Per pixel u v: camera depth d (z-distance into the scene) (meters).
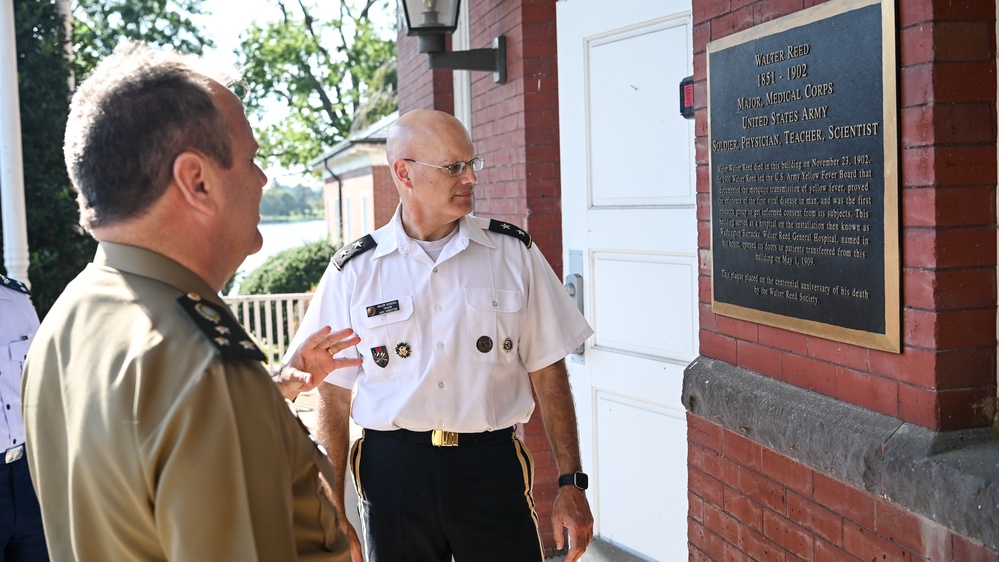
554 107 4.28
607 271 3.81
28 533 2.97
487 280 2.61
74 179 1.26
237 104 1.34
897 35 2.04
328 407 2.71
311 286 21.03
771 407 2.50
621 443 3.79
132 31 25.88
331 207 27.55
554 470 4.45
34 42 7.23
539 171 4.29
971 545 1.90
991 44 1.98
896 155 2.05
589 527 2.65
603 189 3.81
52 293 7.27
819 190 2.31
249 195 1.34
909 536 2.08
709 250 2.89
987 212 2.00
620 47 3.65
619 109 3.68
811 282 2.36
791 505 2.53
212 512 1.14
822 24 2.27
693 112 3.18
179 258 1.28
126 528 1.19
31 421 1.30
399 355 2.57
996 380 2.03
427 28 4.27
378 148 18.19
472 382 2.54
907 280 2.06
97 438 1.17
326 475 1.36
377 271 2.64
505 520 2.55
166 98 1.23
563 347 2.70
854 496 2.27
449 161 2.55
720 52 2.73
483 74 4.81
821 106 2.29
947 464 1.93
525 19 4.24
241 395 1.18
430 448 2.52
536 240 4.30
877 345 2.14
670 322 3.50
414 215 2.64
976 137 1.99
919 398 2.05
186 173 1.24
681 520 3.51
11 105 5.55
